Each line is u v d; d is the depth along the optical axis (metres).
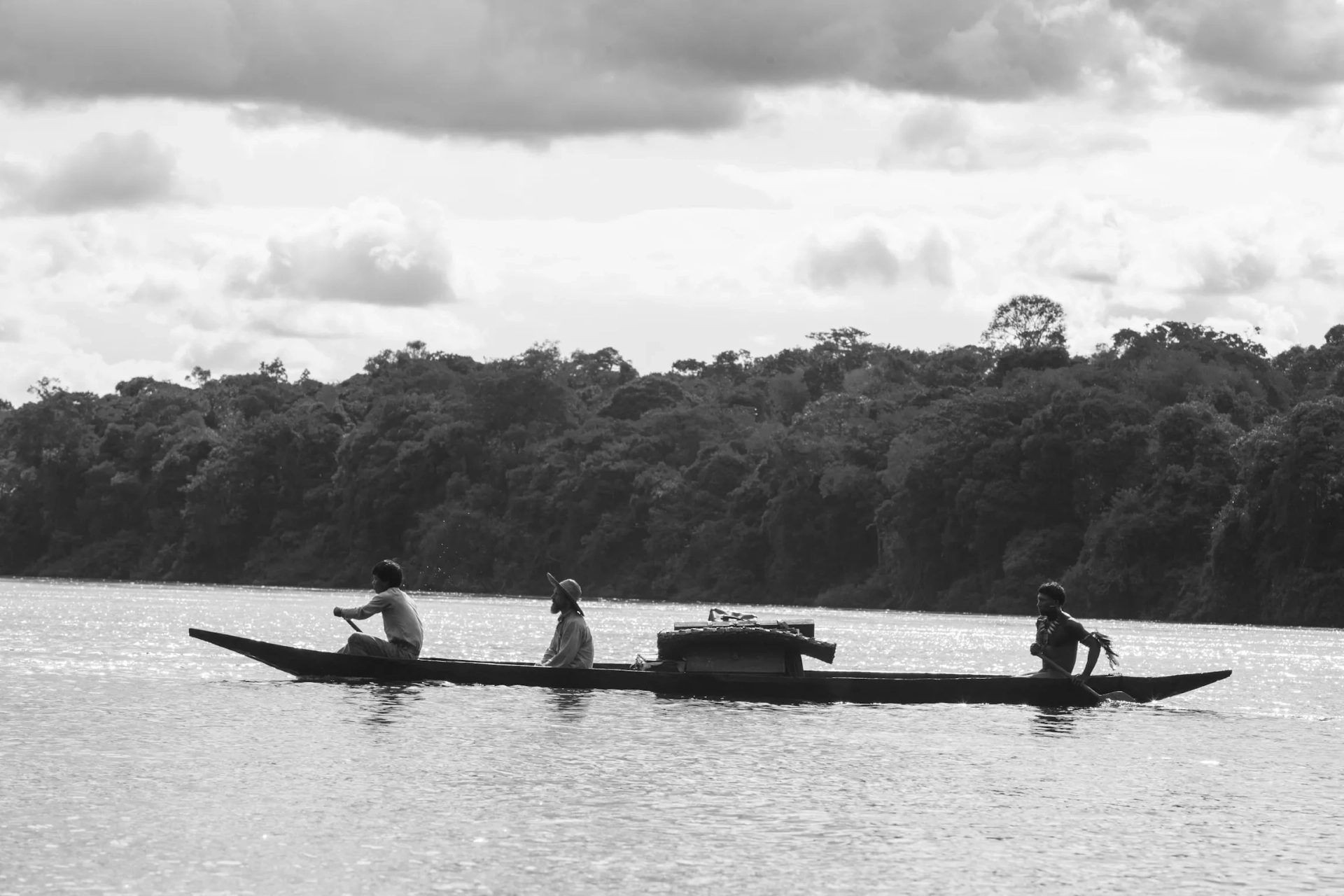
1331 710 27.06
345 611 27.33
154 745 18.09
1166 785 16.98
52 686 25.59
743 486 136.75
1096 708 25.95
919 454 119.38
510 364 167.62
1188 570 101.56
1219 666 43.06
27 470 178.62
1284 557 93.94
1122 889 11.88
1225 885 12.05
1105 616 103.56
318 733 19.45
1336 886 12.02
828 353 192.50
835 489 127.25
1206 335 147.38
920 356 185.75
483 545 151.12
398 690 25.42
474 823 13.80
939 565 118.69
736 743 19.61
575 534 148.00
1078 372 124.25
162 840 12.84
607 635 54.91
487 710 22.59
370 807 14.43
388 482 159.62
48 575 175.38
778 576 131.25
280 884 11.50
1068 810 15.27
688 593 135.38
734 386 190.00
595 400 187.38
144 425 181.88
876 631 67.75
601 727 20.92
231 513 166.75
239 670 29.58
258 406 192.38
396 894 11.30
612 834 13.51
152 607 75.06
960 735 21.31
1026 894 11.70
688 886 11.73
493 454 159.25
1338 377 132.25
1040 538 110.38
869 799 15.62
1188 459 107.56
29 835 12.91
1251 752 20.11
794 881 11.95
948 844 13.48
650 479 144.00
